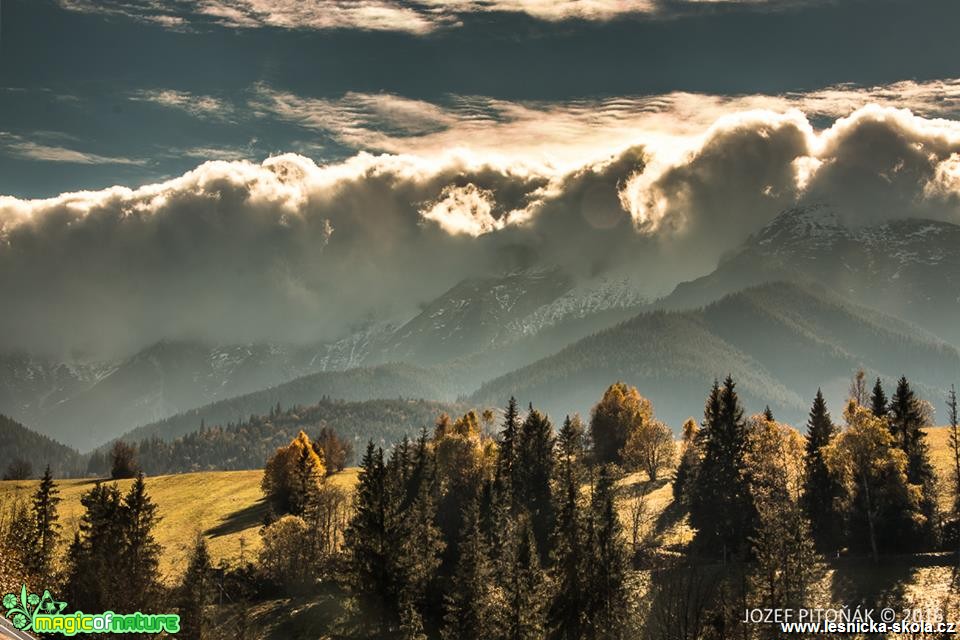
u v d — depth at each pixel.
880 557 113.38
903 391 130.75
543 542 136.50
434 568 126.31
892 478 117.25
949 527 115.38
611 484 126.06
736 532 123.50
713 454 130.25
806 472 127.44
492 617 109.19
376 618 121.00
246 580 139.75
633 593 105.88
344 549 133.25
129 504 140.12
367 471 130.25
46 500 146.62
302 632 123.31
